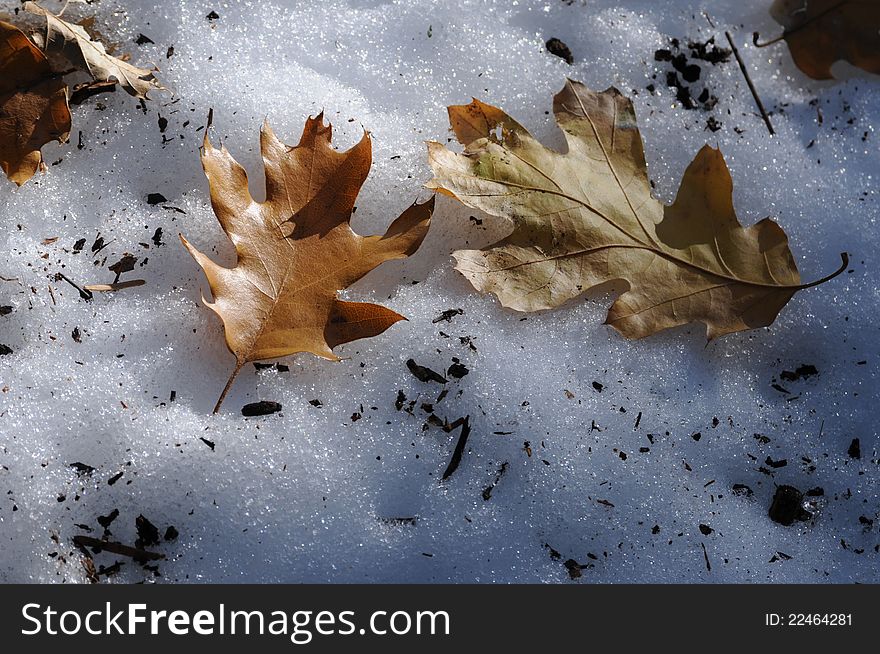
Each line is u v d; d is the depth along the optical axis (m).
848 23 0.95
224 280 0.86
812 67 0.95
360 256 0.87
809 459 0.89
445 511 0.86
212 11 0.92
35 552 0.84
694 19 0.96
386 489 0.86
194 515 0.85
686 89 0.94
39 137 0.89
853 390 0.90
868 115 0.95
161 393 0.86
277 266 0.87
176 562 0.85
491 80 0.93
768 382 0.90
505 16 0.94
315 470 0.86
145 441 0.85
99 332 0.87
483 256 0.88
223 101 0.91
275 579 0.85
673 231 0.90
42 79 0.89
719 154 0.90
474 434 0.87
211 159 0.86
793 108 0.95
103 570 0.85
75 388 0.86
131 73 0.90
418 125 0.91
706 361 0.90
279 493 0.85
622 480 0.87
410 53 0.93
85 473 0.85
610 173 0.90
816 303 0.91
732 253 0.90
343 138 0.90
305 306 0.87
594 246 0.89
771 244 0.90
